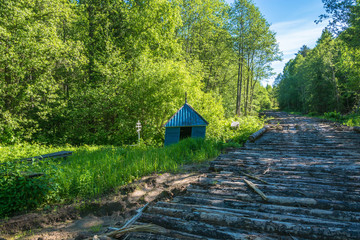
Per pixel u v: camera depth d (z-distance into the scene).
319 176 4.57
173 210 3.15
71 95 18.05
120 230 2.67
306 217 2.87
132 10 22.47
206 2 29.34
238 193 3.76
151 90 17.52
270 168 5.35
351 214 2.81
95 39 22.23
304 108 55.28
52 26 16.48
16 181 4.79
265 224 2.63
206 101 18.64
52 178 5.18
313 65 44.56
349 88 31.89
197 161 8.05
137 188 5.51
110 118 19.61
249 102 43.31
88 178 5.61
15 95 15.31
